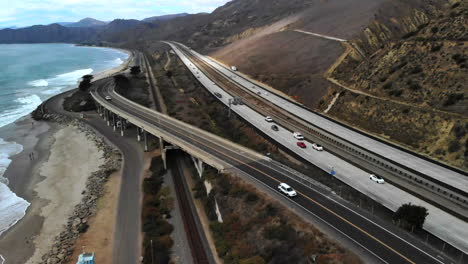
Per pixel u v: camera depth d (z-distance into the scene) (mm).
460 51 65250
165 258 39625
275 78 117312
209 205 50438
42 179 66562
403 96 69062
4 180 66625
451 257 32562
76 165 72750
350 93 81000
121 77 135125
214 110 97750
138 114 88000
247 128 78750
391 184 48062
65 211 54031
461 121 55812
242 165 55250
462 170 50219
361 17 136375
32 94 145875
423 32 77938
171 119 84125
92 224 48875
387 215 40625
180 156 74812
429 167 51969
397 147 60062
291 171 52906
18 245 45906
